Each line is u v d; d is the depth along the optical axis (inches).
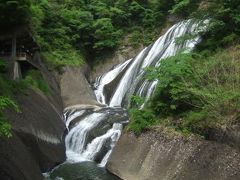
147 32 1373.0
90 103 1119.0
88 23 1342.3
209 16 812.6
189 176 518.9
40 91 893.2
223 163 488.1
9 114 634.8
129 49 1337.4
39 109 791.7
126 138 697.0
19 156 554.9
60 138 832.9
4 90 684.7
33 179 562.6
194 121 580.1
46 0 1268.5
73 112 1017.5
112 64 1312.7
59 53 1223.5
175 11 1122.7
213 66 627.5
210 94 559.8
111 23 1391.5
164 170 566.9
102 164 754.2
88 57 1364.4
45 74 1053.8
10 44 903.1
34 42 942.4
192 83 613.0
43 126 755.4
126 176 634.2
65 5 1407.5
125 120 858.1
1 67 788.6
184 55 669.9
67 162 767.1
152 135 638.5
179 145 571.8
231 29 743.1
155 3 1393.9
